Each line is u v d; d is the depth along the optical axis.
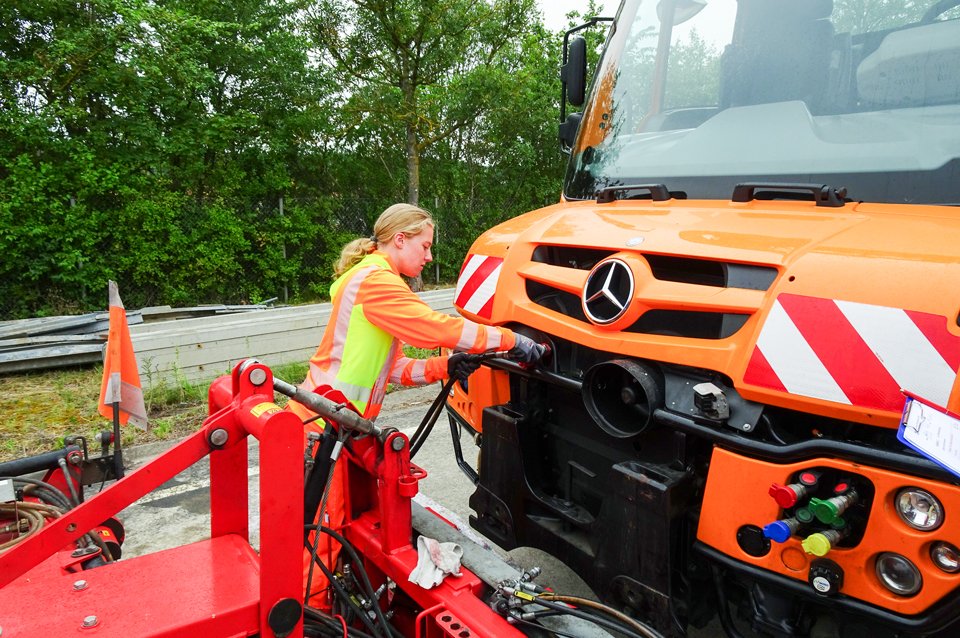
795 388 1.82
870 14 2.49
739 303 1.99
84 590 1.83
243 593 1.82
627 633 1.91
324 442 2.30
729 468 1.94
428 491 4.49
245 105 13.95
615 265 2.29
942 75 2.27
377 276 2.66
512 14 14.25
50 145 10.78
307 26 13.74
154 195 11.88
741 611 2.14
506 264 2.86
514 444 2.65
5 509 2.47
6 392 6.80
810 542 1.73
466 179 17.44
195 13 12.90
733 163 2.64
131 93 11.68
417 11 13.25
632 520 2.12
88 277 11.16
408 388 6.89
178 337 6.54
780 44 2.73
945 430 1.42
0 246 10.12
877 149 2.29
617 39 3.55
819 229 2.08
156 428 5.65
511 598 2.02
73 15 11.40
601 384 2.37
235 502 2.17
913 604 1.65
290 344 7.33
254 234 13.40
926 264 1.74
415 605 2.40
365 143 15.66
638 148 3.12
